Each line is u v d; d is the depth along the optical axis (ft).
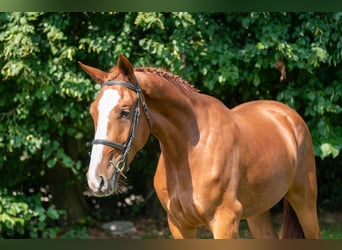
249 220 21.61
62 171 30.60
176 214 17.28
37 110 25.57
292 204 20.79
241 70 26.00
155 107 16.31
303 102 27.99
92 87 24.82
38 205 26.71
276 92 28.19
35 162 29.04
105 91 14.98
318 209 34.42
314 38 26.25
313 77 26.58
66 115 25.57
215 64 25.64
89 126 28.60
